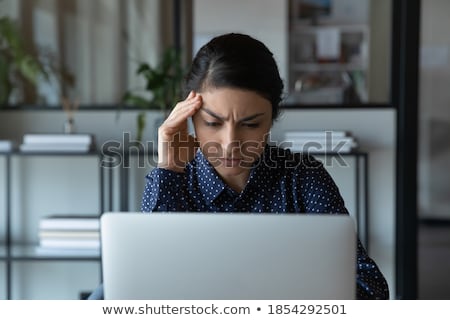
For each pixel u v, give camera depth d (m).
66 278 3.74
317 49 4.94
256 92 1.19
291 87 4.71
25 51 4.00
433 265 4.89
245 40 1.25
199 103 1.22
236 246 0.99
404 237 3.66
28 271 3.74
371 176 3.69
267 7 4.63
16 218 3.78
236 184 1.40
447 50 5.47
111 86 4.02
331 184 1.41
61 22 4.02
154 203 1.37
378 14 4.19
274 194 1.40
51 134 3.47
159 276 1.00
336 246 0.98
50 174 3.77
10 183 3.77
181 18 4.07
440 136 5.68
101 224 1.00
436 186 5.79
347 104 3.69
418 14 3.65
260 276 0.99
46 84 3.98
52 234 3.36
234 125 1.20
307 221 0.99
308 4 4.95
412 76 3.66
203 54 1.24
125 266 1.00
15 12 4.01
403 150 3.66
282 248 0.99
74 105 3.81
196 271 1.00
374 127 3.69
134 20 4.03
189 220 0.99
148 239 1.00
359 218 3.53
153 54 4.03
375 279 1.22
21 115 3.80
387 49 4.12
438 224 5.88
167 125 1.33
